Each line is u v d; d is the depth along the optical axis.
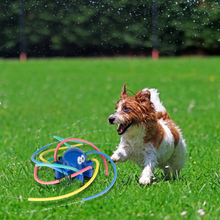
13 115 10.32
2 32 21.69
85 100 13.09
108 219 3.55
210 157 5.75
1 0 19.98
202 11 11.38
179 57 25.34
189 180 4.78
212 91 14.91
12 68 20.77
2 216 3.73
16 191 4.32
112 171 4.99
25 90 15.13
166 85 16.42
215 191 4.29
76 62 22.91
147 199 3.98
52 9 20.38
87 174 4.50
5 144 6.81
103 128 8.31
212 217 3.51
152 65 22.27
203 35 20.80
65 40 21.69
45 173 4.95
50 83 16.88
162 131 4.72
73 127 8.11
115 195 4.10
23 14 20.73
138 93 4.55
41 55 23.52
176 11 11.67
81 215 3.69
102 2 16.81
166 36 23.14
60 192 4.18
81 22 20.83
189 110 10.75
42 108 11.56
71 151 4.44
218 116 9.82
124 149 4.70
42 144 6.52
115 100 13.01
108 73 19.78
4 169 5.21
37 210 3.84
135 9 15.21
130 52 24.62
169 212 3.68
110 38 21.34
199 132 7.75
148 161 4.56
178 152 5.15
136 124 4.49
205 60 24.17
